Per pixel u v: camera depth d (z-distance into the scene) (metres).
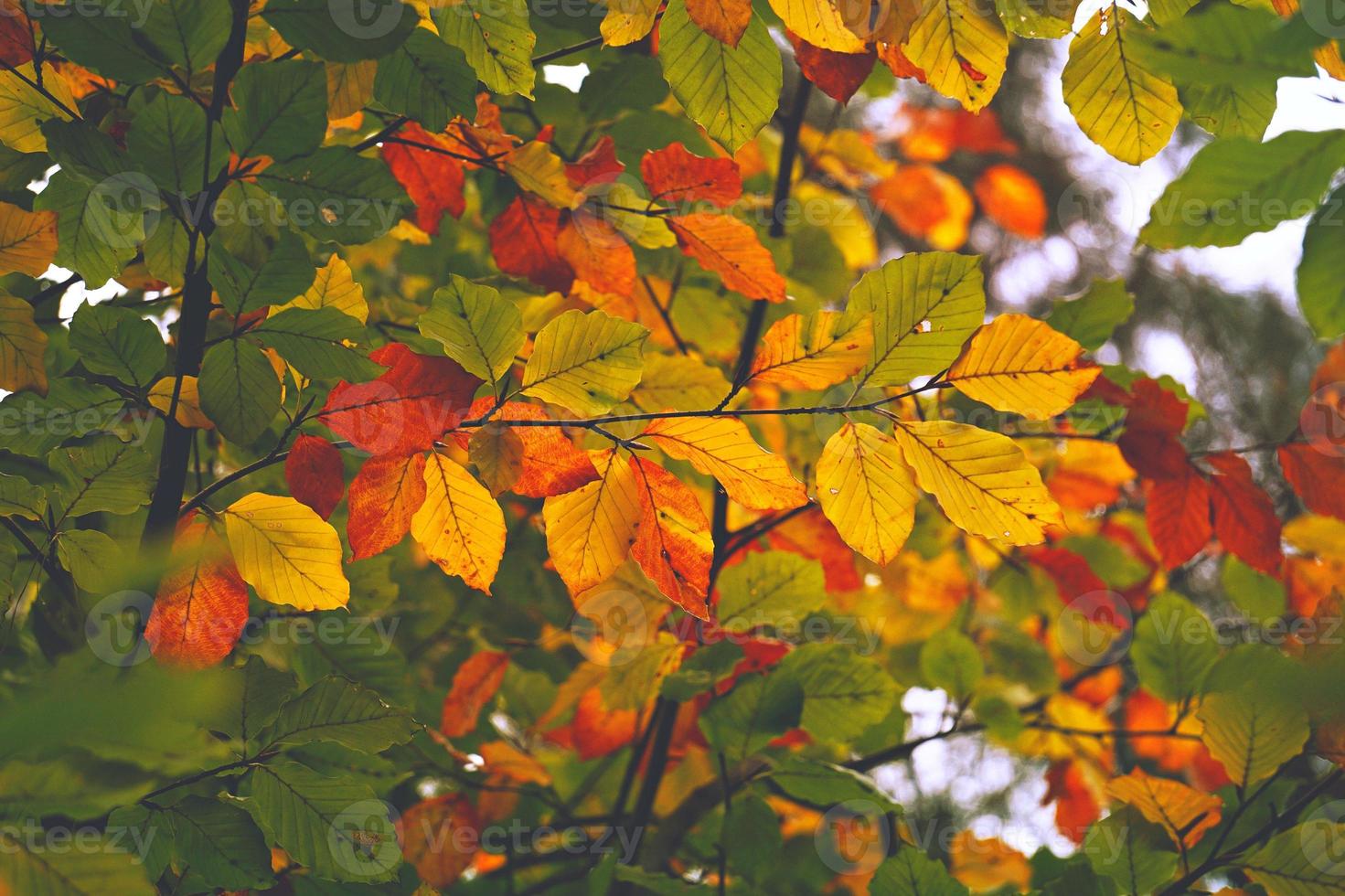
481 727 2.39
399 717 1.86
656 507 1.87
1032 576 2.47
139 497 1.88
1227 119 1.86
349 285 1.91
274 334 1.85
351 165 1.85
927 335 1.85
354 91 1.91
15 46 1.88
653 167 2.00
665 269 2.22
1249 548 2.07
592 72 2.14
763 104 1.86
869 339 1.85
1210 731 1.99
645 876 2.09
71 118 1.89
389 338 2.12
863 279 1.85
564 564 1.87
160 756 1.52
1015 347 1.86
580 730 2.25
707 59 1.86
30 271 1.90
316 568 1.87
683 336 2.28
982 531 1.86
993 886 2.44
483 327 1.84
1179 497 2.08
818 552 2.32
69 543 1.88
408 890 2.11
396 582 2.32
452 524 1.87
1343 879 1.97
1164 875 2.04
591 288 2.12
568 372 1.85
